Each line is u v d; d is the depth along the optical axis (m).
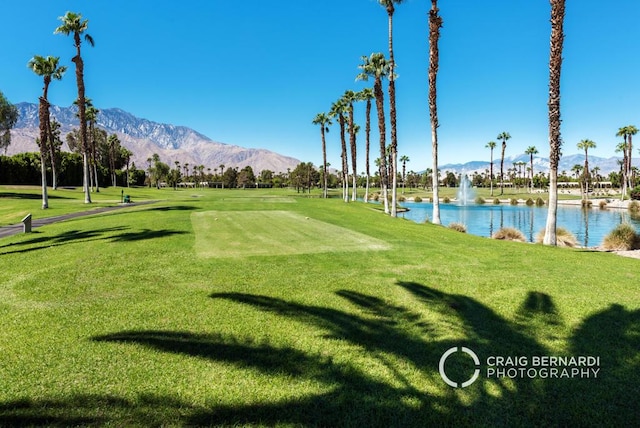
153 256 10.69
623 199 66.19
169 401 4.13
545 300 7.39
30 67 46.62
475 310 6.90
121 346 5.36
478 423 3.86
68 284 8.15
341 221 20.53
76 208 29.86
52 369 4.76
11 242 13.85
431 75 23.48
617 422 3.90
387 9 27.59
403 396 4.29
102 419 3.83
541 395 4.35
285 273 9.18
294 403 4.12
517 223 37.19
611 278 9.05
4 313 6.58
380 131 34.00
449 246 13.28
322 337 5.74
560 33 15.49
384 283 8.49
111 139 99.62
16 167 66.25
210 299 7.29
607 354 5.30
